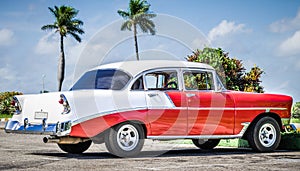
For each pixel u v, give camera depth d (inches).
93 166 266.8
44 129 311.6
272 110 375.6
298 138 398.0
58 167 260.7
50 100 312.7
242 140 430.6
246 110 363.3
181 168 261.0
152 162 289.7
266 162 294.2
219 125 351.9
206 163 286.7
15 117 333.4
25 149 381.1
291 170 257.1
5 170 246.8
